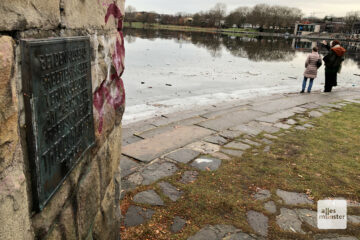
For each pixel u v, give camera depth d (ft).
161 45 98.12
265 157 14.69
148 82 37.17
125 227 9.17
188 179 12.27
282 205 10.62
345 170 13.41
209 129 19.15
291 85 40.29
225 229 9.25
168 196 10.94
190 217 9.79
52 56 4.03
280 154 15.11
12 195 3.14
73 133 4.96
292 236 9.08
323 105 26.89
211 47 103.91
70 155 4.84
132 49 79.15
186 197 10.91
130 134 17.78
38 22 3.72
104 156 7.07
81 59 5.22
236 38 191.01
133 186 11.55
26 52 3.36
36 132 3.64
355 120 21.85
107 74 7.09
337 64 32.89
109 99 7.39
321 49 119.85
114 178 8.14
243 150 15.61
